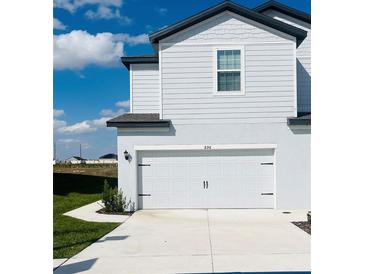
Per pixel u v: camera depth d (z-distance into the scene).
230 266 7.25
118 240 9.64
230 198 14.70
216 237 9.84
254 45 14.57
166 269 7.12
